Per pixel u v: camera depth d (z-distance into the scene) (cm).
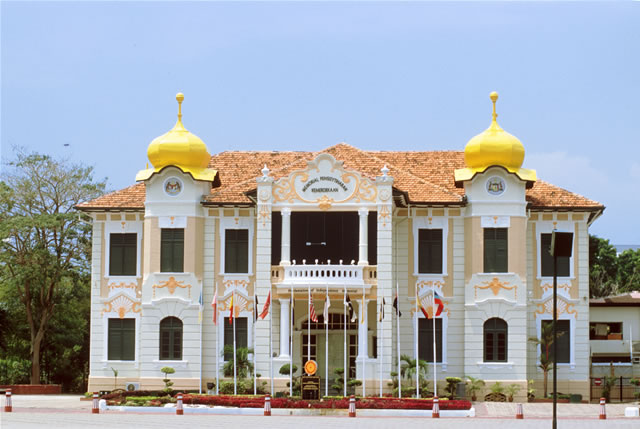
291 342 5622
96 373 6300
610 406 5662
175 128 6312
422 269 6169
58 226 7206
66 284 7700
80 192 7562
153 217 6184
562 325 6200
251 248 6228
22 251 7262
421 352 6122
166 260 6194
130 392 5644
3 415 4759
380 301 5834
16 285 7256
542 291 6234
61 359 8081
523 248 6056
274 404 5116
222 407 5059
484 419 4784
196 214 6178
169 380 6044
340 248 6084
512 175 6050
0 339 7656
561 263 6250
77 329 8038
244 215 6253
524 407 5522
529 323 6216
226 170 6669
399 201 6075
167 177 6203
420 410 5012
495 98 6203
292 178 5972
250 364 5934
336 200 5931
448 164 6625
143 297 6166
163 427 4150
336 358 6194
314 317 5525
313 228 6103
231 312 5622
